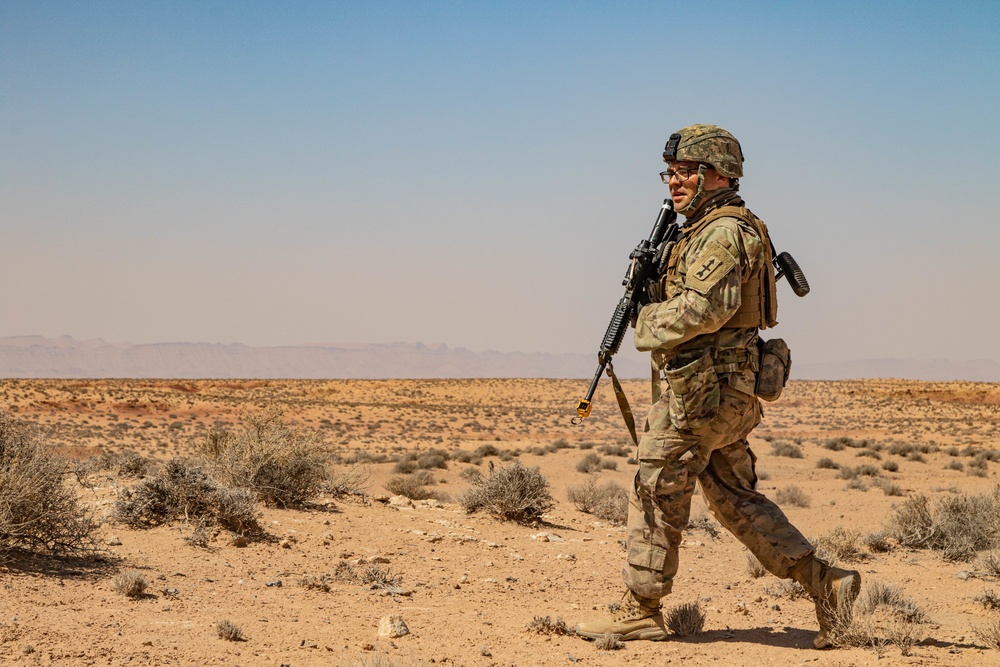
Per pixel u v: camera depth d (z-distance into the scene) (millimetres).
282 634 6340
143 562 8805
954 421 90500
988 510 14062
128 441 59781
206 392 120562
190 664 5398
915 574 11516
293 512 12930
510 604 8086
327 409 100562
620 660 5719
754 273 5555
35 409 82312
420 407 112312
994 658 5609
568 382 156750
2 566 7684
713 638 6410
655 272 5816
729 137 5777
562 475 33656
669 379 5586
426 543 11719
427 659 5688
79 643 5648
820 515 20766
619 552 12453
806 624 7559
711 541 14906
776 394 5652
